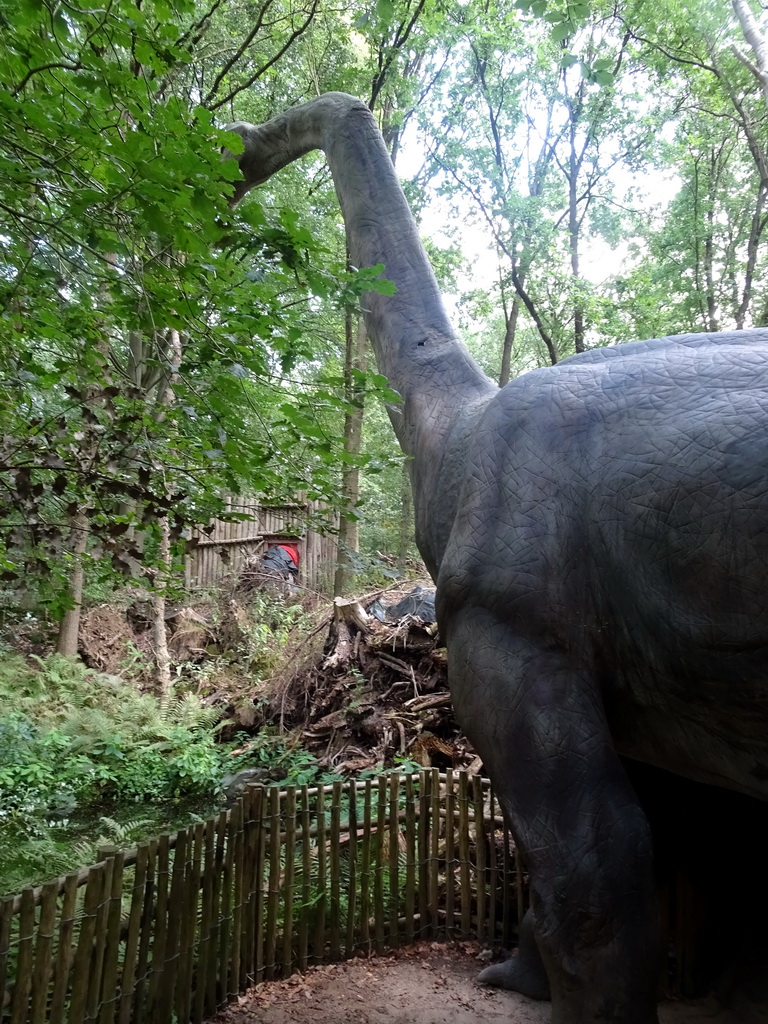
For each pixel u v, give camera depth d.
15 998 2.26
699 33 10.59
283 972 3.03
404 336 3.06
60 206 2.33
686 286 13.66
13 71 2.00
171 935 2.64
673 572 1.67
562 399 2.02
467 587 2.00
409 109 11.71
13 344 2.73
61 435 2.77
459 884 3.39
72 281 2.57
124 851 2.54
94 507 2.95
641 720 1.91
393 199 3.35
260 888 2.99
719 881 2.59
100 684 8.36
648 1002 1.78
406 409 2.93
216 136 1.96
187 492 3.05
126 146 1.90
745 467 1.59
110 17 1.91
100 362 3.31
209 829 2.80
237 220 2.20
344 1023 2.67
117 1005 2.48
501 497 2.01
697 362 1.89
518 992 2.79
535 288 12.68
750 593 1.53
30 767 6.38
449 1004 2.76
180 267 2.28
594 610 1.86
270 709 7.69
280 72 10.16
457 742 6.00
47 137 1.99
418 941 3.30
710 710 1.69
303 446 3.00
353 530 11.88
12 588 2.92
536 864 1.84
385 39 9.31
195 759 6.79
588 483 1.87
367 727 6.48
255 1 8.91
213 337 2.44
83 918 2.40
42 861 4.43
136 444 2.69
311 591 11.33
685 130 12.69
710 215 13.34
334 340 2.99
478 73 12.10
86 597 9.77
